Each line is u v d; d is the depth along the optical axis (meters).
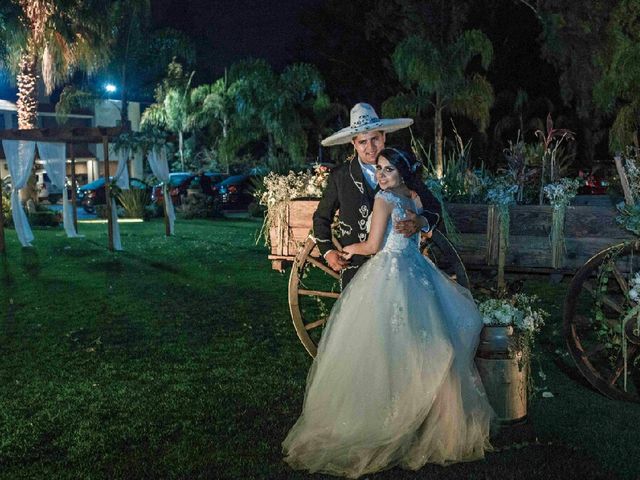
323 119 32.66
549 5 21.94
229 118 34.50
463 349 3.97
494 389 4.23
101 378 5.31
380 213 4.01
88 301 8.34
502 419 4.25
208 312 7.59
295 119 31.61
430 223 4.09
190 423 4.39
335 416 3.88
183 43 31.77
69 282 9.77
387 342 3.81
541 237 4.84
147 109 35.94
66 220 16.44
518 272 4.94
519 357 4.26
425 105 24.84
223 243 14.55
